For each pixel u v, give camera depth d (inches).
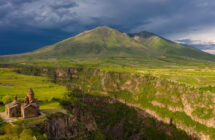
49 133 3304.6
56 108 4131.4
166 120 6609.3
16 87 6146.7
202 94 6146.7
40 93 5502.0
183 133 5910.4
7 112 3484.3
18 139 2534.5
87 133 4306.1
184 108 6387.8
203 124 5551.2
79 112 4827.8
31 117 3390.7
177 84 7249.0
